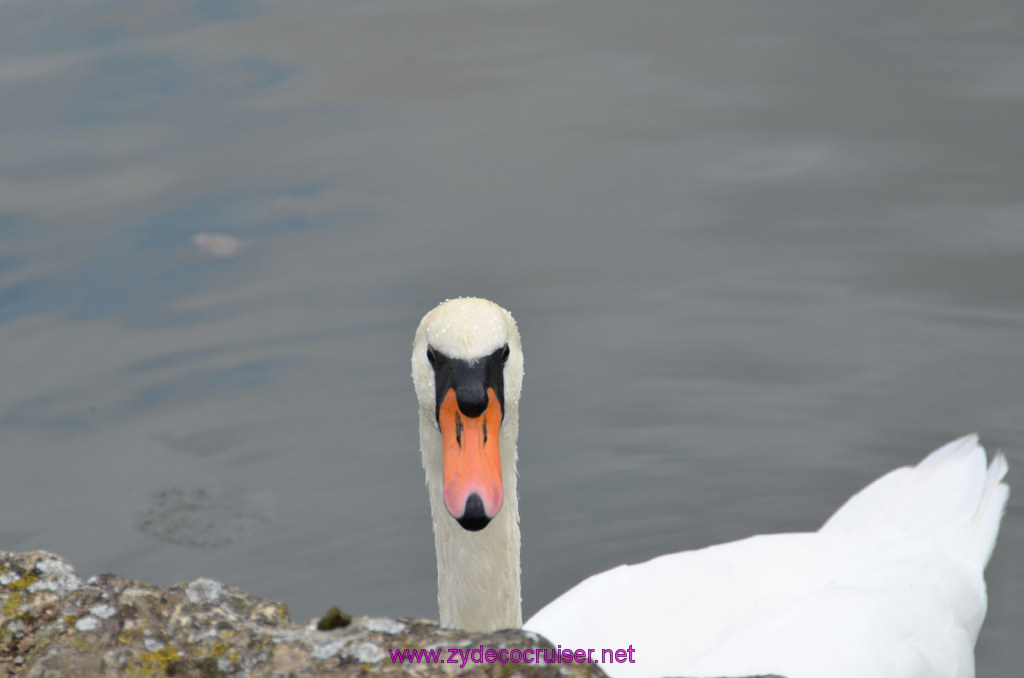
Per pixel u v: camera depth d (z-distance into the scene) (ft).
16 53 59.77
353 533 37.78
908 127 53.52
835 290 45.52
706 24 63.77
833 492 40.24
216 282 45.62
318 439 40.63
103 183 50.21
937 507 33.65
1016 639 34.88
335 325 44.09
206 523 37.45
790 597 29.68
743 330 44.47
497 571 24.68
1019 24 61.67
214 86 57.31
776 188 50.08
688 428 42.01
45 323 43.91
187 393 41.83
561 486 40.75
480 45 61.46
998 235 47.21
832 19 63.57
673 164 51.78
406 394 42.06
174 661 13.82
